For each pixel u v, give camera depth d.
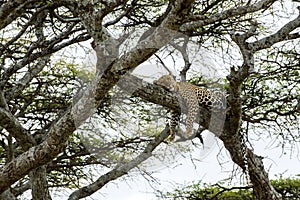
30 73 15.88
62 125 9.38
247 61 10.71
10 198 14.20
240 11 9.52
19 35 14.23
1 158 20.06
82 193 14.76
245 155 12.34
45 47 14.93
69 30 14.82
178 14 7.84
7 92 15.50
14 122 13.20
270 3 9.87
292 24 11.89
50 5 13.55
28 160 10.14
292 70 16.30
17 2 11.43
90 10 10.23
